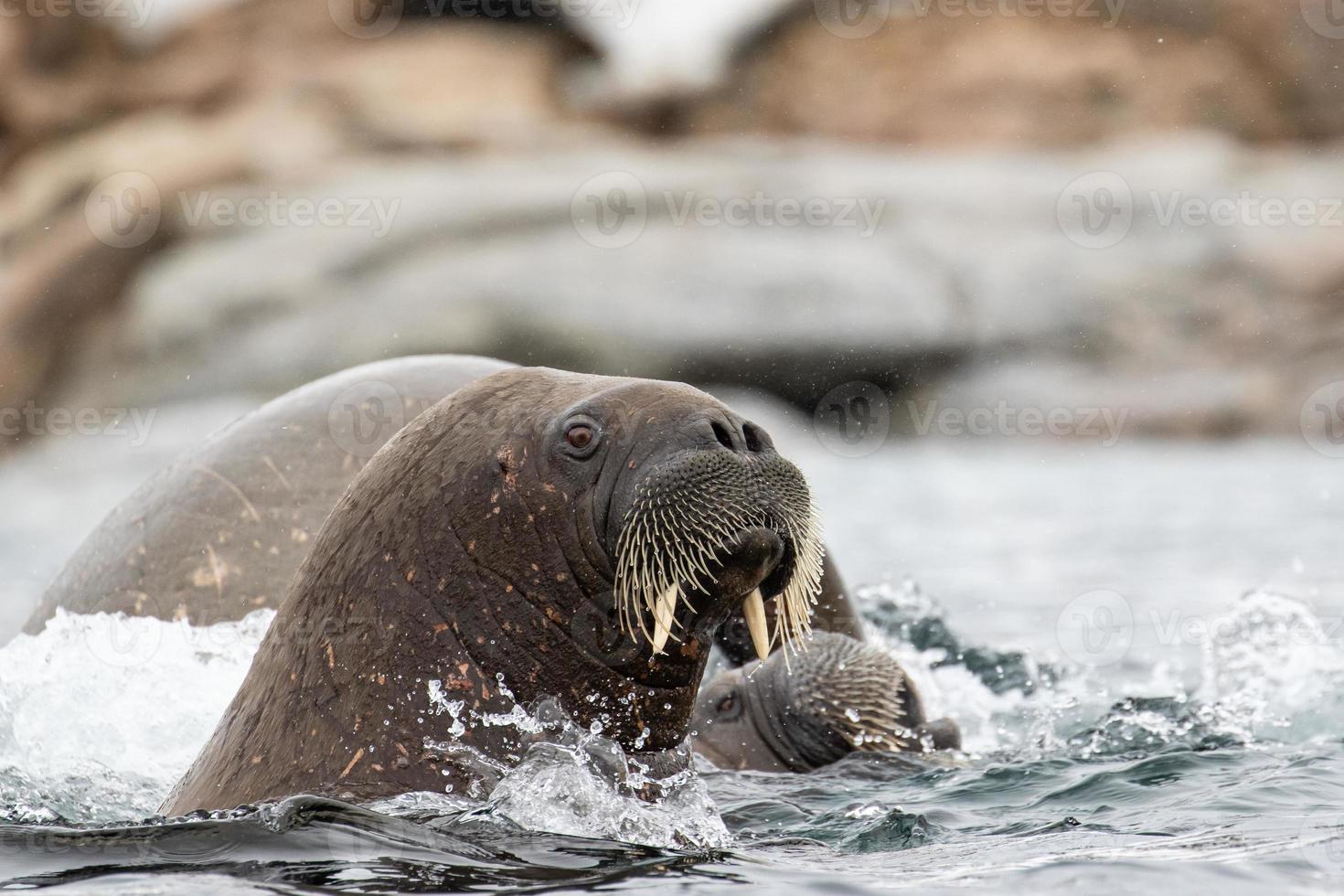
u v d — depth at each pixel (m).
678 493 17.56
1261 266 126.19
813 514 18.72
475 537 18.42
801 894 15.35
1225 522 67.00
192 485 28.83
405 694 18.20
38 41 151.50
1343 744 25.95
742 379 124.44
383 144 149.12
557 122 165.00
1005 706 34.22
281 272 127.12
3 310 133.00
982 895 15.26
